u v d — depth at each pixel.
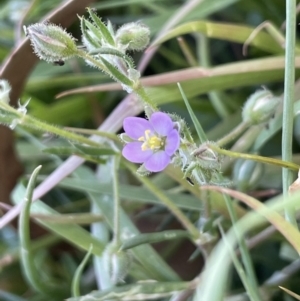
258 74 0.16
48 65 0.18
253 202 0.12
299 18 0.18
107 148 0.14
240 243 0.13
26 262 0.14
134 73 0.12
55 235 0.17
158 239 0.13
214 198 0.14
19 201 0.15
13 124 0.13
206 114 0.18
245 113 0.14
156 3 0.20
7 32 0.19
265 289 0.14
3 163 0.16
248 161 0.14
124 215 0.15
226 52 0.20
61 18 0.15
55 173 0.15
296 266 0.14
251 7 0.19
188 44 0.20
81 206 0.17
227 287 0.14
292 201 0.11
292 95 0.12
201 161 0.12
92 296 0.13
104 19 0.20
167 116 0.12
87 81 0.19
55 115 0.18
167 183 0.16
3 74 0.15
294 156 0.16
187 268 0.17
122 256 0.13
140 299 0.13
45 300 0.16
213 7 0.17
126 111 0.15
